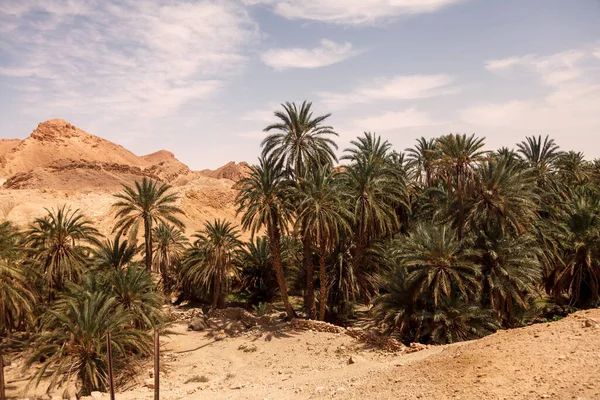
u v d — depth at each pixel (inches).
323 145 1393.9
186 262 1614.2
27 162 6776.6
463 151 1186.0
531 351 485.4
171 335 1321.4
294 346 1133.7
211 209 3403.1
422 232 1068.5
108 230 2625.5
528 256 1113.4
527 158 1777.8
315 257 1489.9
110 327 930.1
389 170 1387.8
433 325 980.6
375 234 1375.5
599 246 1177.4
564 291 1374.3
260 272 1680.6
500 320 1040.2
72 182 4845.0
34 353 892.0
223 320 1457.9
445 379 480.7
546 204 1626.5
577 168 2015.3
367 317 1439.5
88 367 869.8
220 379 935.0
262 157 1370.6
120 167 5585.6
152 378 944.9
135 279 1149.7
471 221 1200.2
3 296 965.2
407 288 1024.2
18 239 1219.2
